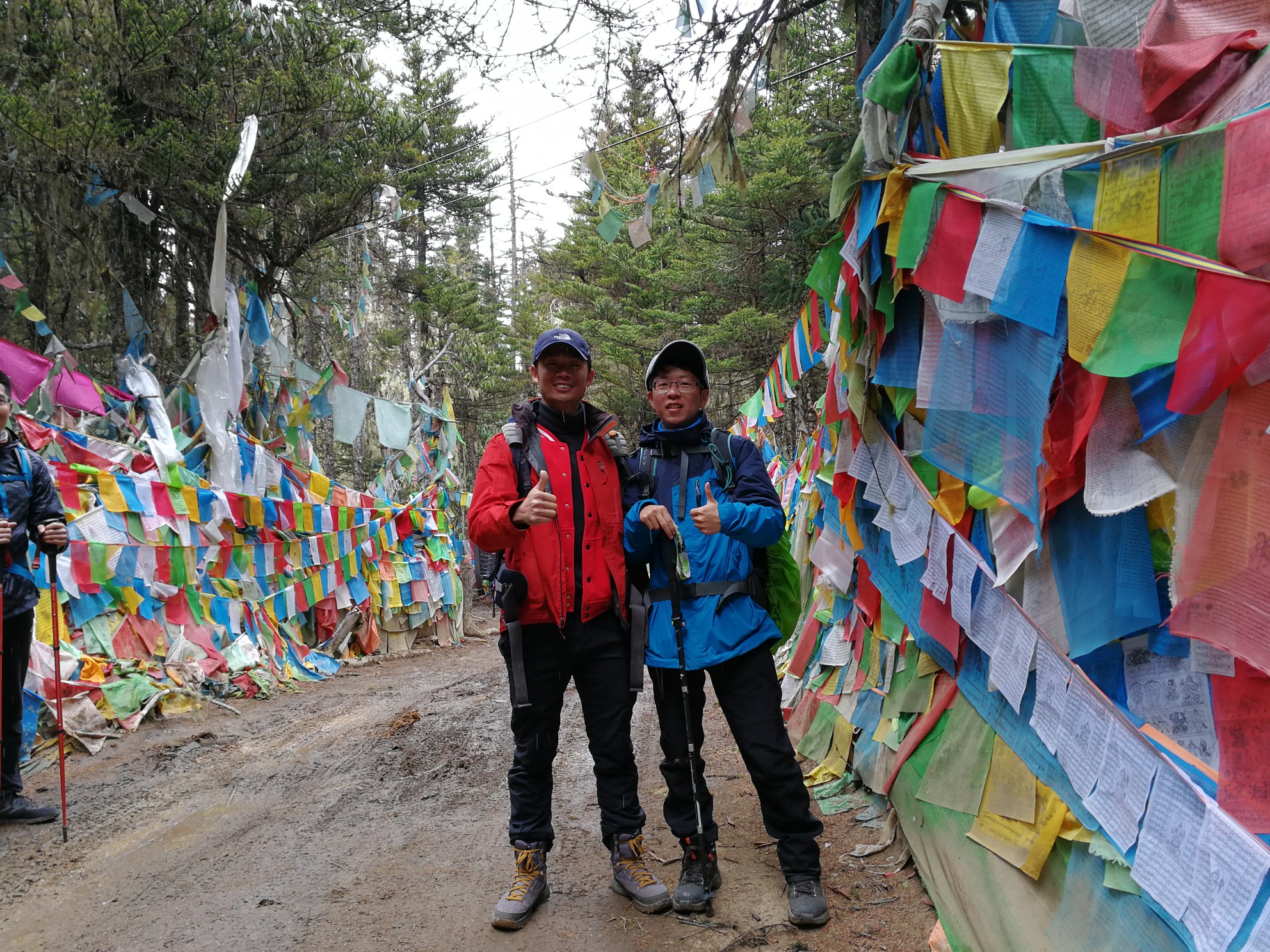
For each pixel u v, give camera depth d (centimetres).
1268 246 143
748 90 450
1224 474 154
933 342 247
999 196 210
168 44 910
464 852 333
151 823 385
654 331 2078
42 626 547
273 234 1123
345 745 523
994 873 228
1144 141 174
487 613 1845
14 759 385
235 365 877
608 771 278
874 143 244
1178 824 162
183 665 654
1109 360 171
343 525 980
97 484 618
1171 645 180
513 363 2848
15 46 879
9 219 966
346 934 265
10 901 301
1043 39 227
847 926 252
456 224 2578
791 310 1432
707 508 249
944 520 258
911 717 311
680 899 263
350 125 1123
